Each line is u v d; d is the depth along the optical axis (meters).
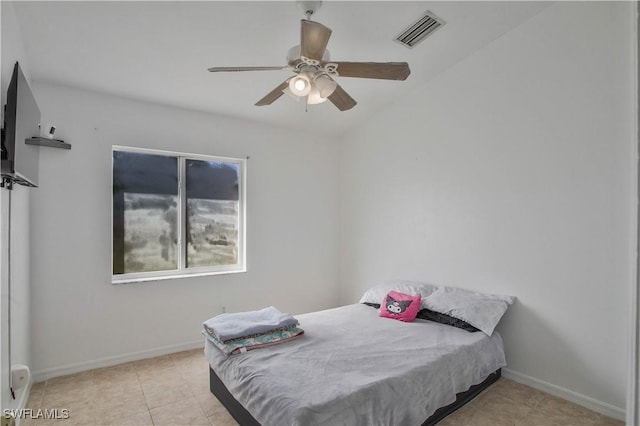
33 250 2.69
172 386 2.62
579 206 2.41
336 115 3.96
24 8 2.07
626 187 2.20
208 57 2.70
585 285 2.38
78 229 2.88
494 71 2.91
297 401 1.62
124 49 2.53
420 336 2.50
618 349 2.23
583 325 2.39
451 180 3.24
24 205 2.43
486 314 2.62
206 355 2.47
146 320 3.17
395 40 2.77
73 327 2.85
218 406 2.34
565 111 2.49
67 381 2.69
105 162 3.01
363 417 1.68
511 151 2.79
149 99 3.19
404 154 3.69
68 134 2.85
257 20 2.37
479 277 3.01
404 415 1.84
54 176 2.78
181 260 3.49
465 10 2.51
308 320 2.88
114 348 3.01
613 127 2.26
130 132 3.13
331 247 4.47
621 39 2.22
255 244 3.85
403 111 3.70
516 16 2.64
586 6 2.38
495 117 2.90
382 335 2.52
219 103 3.39
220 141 3.63
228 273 3.65
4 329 1.84
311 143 4.30
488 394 2.51
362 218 4.21
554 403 2.40
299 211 4.19
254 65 2.84
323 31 1.74
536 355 2.63
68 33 2.32
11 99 1.61
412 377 1.94
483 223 2.98
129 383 2.66
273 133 4.00
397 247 3.76
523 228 2.72
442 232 3.31
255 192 3.86
